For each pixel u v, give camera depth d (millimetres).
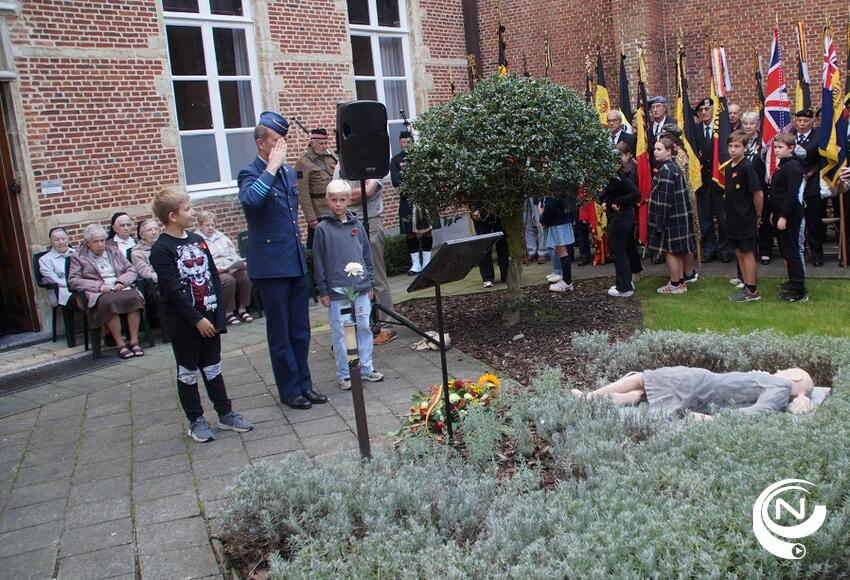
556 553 2957
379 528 3365
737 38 14109
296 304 5812
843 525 2902
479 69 14594
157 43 9594
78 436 5621
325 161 8250
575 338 6402
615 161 7473
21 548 3967
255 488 3811
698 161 9953
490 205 7094
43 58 8648
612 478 3477
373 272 6875
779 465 3418
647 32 13906
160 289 5090
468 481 3793
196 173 10477
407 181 7332
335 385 6305
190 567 3641
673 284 8562
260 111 11086
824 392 4730
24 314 8742
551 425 4508
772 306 7617
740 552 2805
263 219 5574
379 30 12898
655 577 2664
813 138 9305
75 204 8922
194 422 5285
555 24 15258
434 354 6949
